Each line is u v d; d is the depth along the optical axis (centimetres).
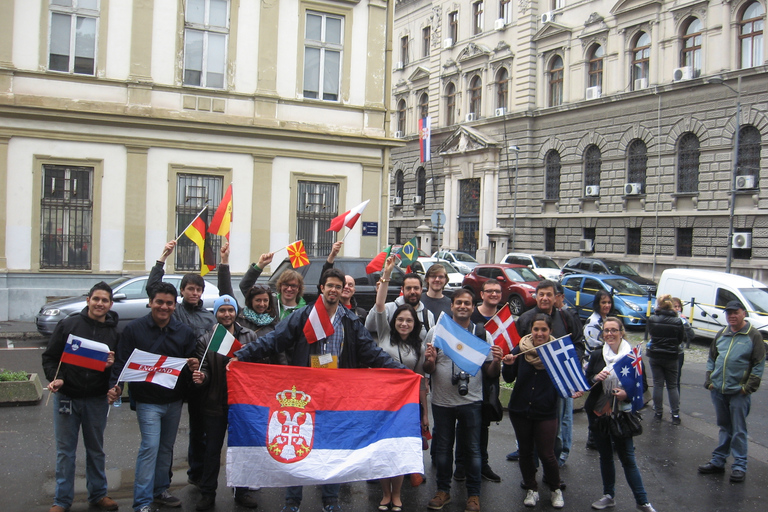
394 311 648
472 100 4059
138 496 530
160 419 546
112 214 1612
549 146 3475
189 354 554
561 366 568
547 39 3488
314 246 1825
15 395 870
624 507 600
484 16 3928
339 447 532
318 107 1811
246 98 1733
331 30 1836
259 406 532
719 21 2647
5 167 1521
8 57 1530
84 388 538
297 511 535
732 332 695
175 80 1667
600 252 3180
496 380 606
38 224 1554
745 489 658
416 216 4575
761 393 1109
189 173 1688
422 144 3803
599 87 3191
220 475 663
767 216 2489
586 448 782
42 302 1561
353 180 1856
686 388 1148
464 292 591
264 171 1753
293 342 557
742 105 2570
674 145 2836
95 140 1591
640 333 1789
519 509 591
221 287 703
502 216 3756
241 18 1731
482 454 657
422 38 4538
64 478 543
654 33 2912
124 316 1295
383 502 583
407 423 544
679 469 717
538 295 671
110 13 1612
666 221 2870
